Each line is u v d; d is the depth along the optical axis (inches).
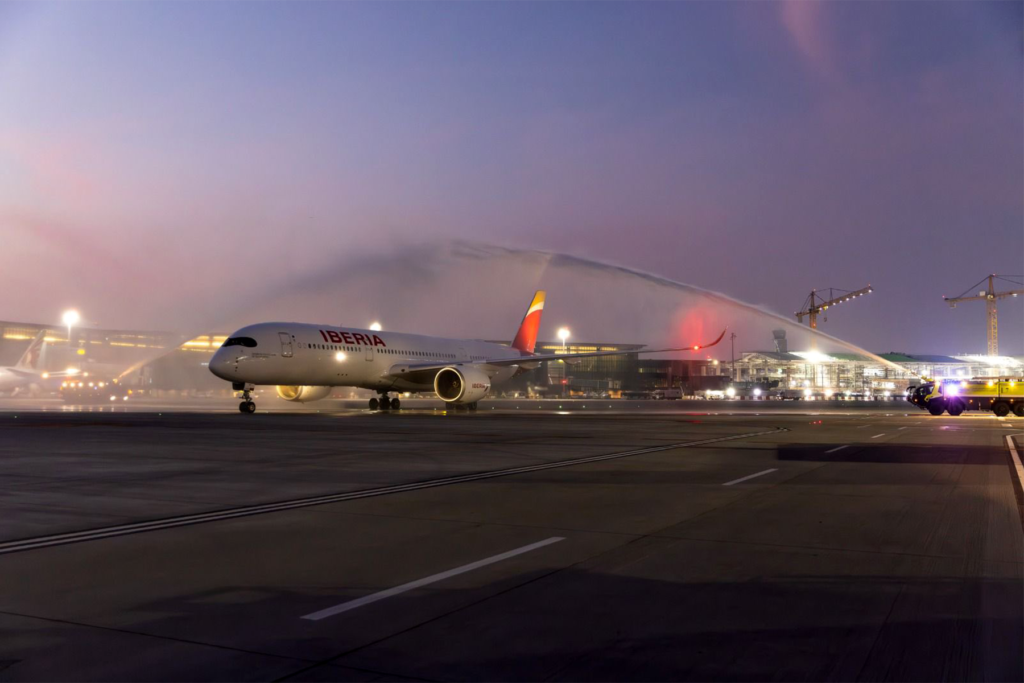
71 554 320.5
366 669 190.9
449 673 188.7
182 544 340.8
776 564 303.0
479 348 2400.3
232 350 1601.9
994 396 2053.4
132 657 198.4
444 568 295.3
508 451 824.9
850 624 227.8
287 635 215.9
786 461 720.3
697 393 4987.7
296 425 1285.7
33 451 792.3
